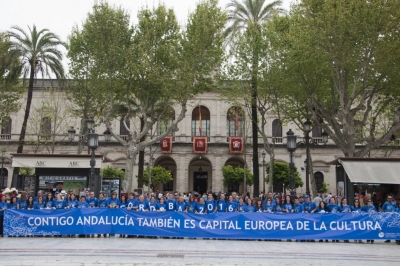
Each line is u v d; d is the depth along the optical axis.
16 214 16.03
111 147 51.28
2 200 17.39
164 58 25.83
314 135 51.88
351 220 15.77
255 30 27.95
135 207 17.03
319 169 50.84
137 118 51.03
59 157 22.30
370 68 22.92
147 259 11.16
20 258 11.14
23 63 32.44
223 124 52.69
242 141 50.47
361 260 11.52
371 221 15.76
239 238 15.73
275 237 15.69
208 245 14.12
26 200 18.05
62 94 41.88
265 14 31.27
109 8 25.69
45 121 41.12
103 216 16.09
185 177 51.16
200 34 24.94
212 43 25.80
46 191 23.20
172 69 25.97
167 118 34.50
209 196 17.53
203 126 53.50
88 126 23.72
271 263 10.80
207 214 15.92
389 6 20.80
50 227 15.98
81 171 23.30
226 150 51.50
